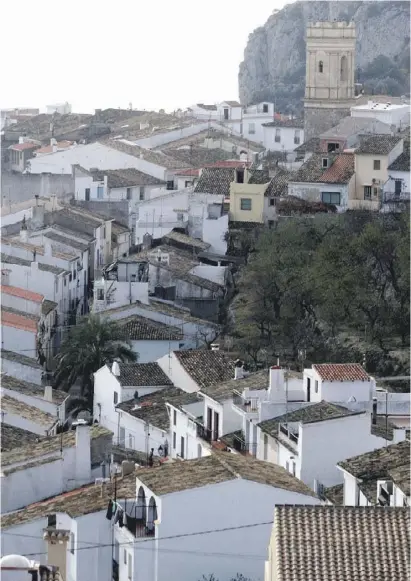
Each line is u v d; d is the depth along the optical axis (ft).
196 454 470.39
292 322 642.63
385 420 445.78
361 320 623.77
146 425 513.45
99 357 604.90
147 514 351.67
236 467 358.43
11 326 619.67
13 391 535.60
